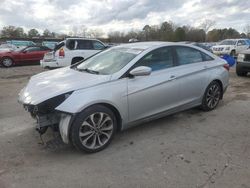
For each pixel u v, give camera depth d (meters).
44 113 4.12
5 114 6.26
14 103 7.24
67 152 4.32
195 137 4.82
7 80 11.46
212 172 3.69
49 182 3.52
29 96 4.21
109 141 4.46
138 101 4.70
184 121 5.60
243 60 11.30
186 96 5.53
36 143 4.65
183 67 5.48
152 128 5.23
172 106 5.30
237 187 3.37
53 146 4.50
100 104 4.29
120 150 4.37
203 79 5.81
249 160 4.00
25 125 5.50
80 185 3.46
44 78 4.85
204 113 6.09
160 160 4.03
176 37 69.25
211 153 4.22
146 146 4.49
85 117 4.11
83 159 4.10
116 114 4.54
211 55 6.25
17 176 3.66
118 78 4.52
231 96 7.66
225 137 4.82
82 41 13.13
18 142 4.70
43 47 19.44
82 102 4.06
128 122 4.68
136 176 3.63
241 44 25.16
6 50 18.78
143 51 5.00
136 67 4.77
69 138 4.14
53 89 4.19
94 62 5.37
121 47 5.55
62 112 4.01
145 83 4.77
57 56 12.78
